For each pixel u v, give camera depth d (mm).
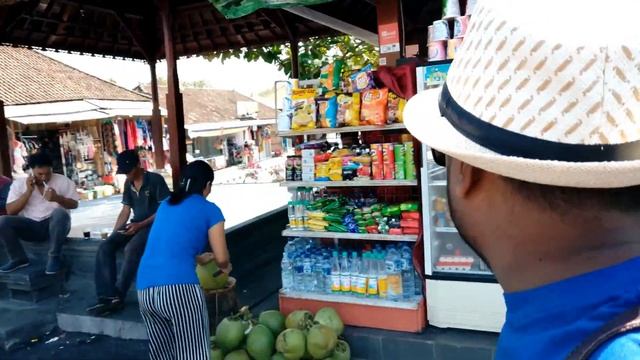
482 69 700
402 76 3461
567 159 622
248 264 5531
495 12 702
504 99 664
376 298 3672
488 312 3422
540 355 668
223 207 9336
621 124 607
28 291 5059
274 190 12430
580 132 615
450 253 3732
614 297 627
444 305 3541
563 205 660
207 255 3996
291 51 7891
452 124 756
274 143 34156
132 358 4020
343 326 3629
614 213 651
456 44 3289
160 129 8734
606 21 624
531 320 701
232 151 30125
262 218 5969
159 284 2838
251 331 3443
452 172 812
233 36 8398
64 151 17953
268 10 7348
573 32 624
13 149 15562
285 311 3965
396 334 3539
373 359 3555
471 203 769
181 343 2893
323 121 3734
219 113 31141
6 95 17578
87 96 19812
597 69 608
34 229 5324
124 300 4648
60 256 5207
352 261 3812
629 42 609
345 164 3715
